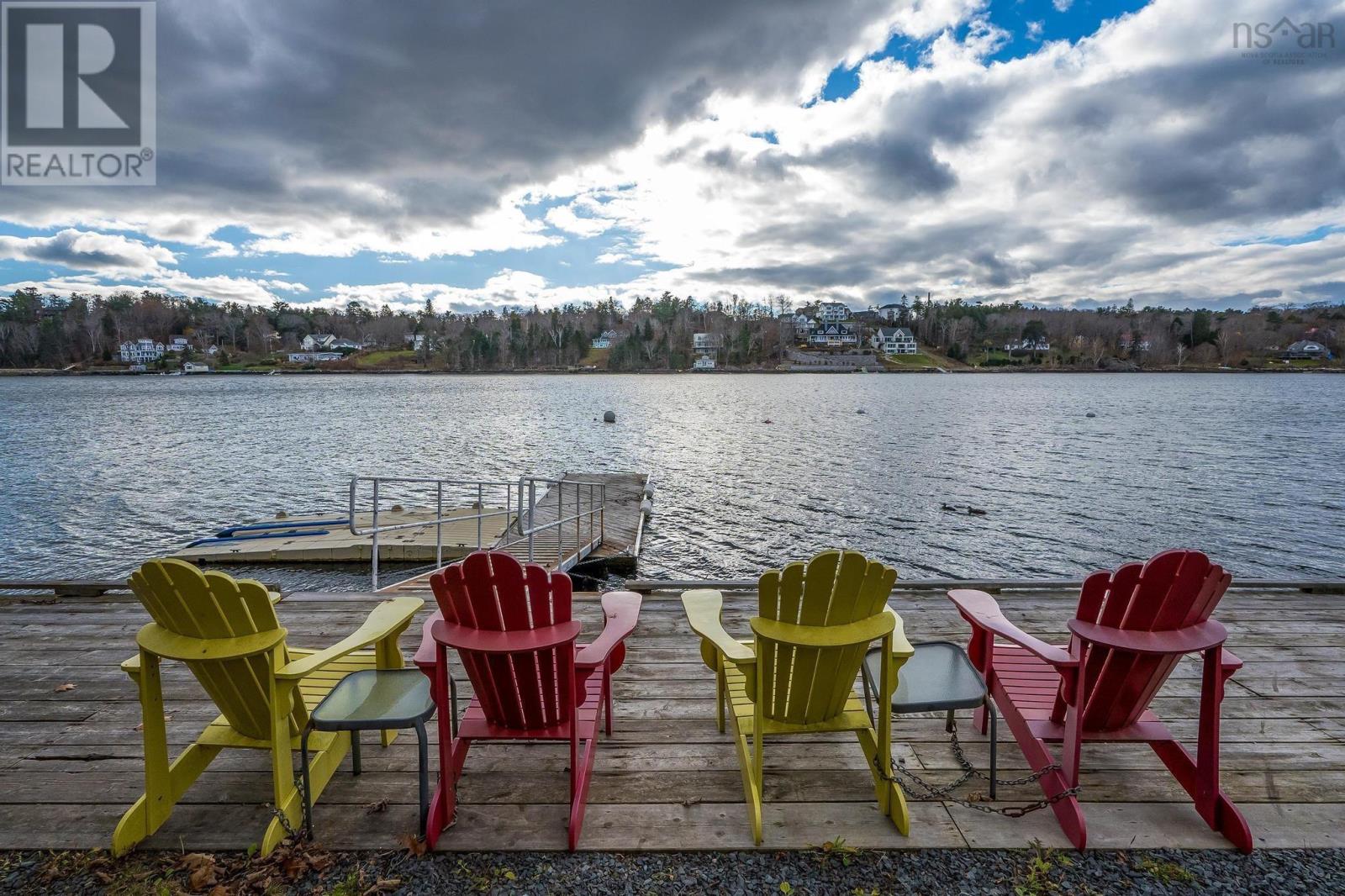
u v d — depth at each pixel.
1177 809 2.67
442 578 2.26
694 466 21.86
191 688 3.75
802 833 2.51
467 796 2.73
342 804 2.70
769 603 2.38
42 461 22.73
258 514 15.30
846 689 2.52
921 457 23.64
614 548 10.62
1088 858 2.39
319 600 5.32
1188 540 13.12
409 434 30.95
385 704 2.49
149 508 15.88
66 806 2.67
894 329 161.75
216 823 2.58
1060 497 17.02
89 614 4.91
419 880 2.28
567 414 41.12
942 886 2.26
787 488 18.25
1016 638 2.70
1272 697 3.63
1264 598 5.20
